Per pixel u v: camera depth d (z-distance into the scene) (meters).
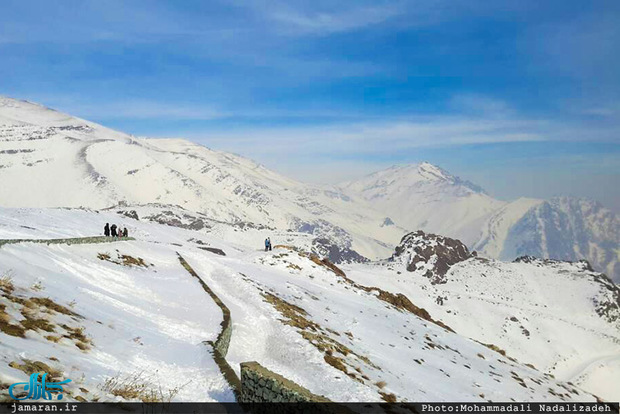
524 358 131.38
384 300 56.78
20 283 14.58
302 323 27.03
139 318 18.03
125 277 24.44
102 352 12.12
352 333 31.08
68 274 20.14
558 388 42.50
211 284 33.31
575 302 168.38
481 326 145.12
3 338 9.77
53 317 12.81
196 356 15.16
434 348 37.25
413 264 195.12
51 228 41.38
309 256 60.09
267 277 42.50
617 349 138.62
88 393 9.06
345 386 17.58
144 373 11.95
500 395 28.89
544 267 199.12
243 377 12.10
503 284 180.38
